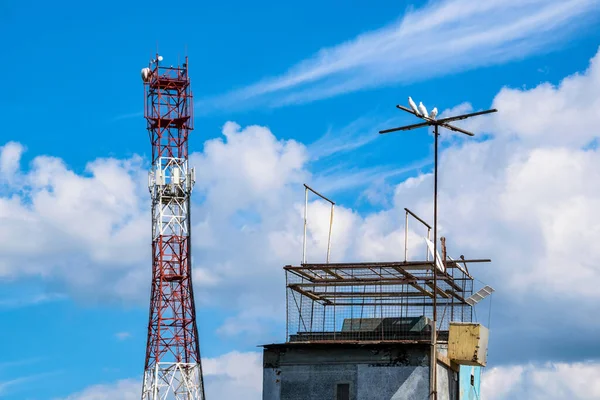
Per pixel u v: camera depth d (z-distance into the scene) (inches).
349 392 3026.6
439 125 2915.8
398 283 3206.2
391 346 3021.7
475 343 3152.1
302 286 3248.0
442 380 3097.9
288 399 3063.5
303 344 3070.9
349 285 3238.2
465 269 3496.6
